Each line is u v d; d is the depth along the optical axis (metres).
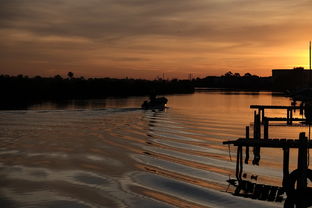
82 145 27.66
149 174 19.58
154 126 39.59
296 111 66.06
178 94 150.62
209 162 22.53
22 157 23.38
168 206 14.99
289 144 18.97
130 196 16.08
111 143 28.67
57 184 17.67
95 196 16.03
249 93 165.12
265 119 27.56
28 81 118.06
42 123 40.78
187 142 29.47
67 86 123.06
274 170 20.73
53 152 25.00
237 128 38.69
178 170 20.55
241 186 17.73
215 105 79.06
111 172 19.94
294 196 15.59
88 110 56.56
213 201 15.71
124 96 120.88
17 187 17.17
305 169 15.97
